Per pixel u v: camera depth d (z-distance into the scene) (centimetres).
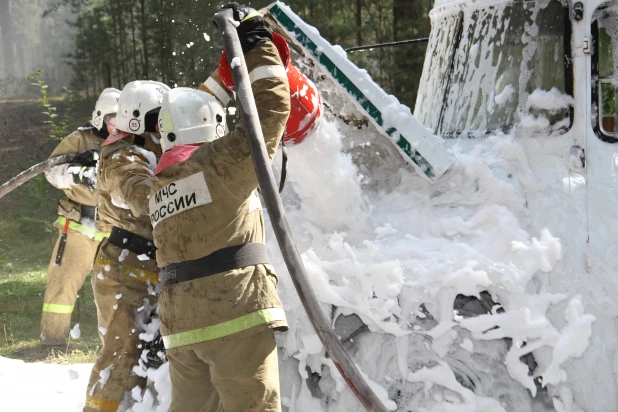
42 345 638
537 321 308
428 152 333
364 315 318
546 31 343
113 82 2073
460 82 386
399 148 336
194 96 303
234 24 279
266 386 273
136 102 379
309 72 364
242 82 265
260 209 294
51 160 525
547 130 338
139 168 357
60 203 608
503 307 312
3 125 2225
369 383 316
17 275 998
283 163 301
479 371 311
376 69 1360
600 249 317
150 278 378
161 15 1398
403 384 315
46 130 2144
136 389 374
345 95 343
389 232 338
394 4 1263
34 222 1288
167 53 1348
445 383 312
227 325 273
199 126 298
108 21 2094
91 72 2164
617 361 309
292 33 346
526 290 312
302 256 330
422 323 315
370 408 233
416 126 336
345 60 342
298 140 338
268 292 279
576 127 331
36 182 1395
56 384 481
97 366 376
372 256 324
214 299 275
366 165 357
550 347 308
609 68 332
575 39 331
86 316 782
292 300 330
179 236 282
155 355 377
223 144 278
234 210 280
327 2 1341
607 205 321
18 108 2508
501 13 363
